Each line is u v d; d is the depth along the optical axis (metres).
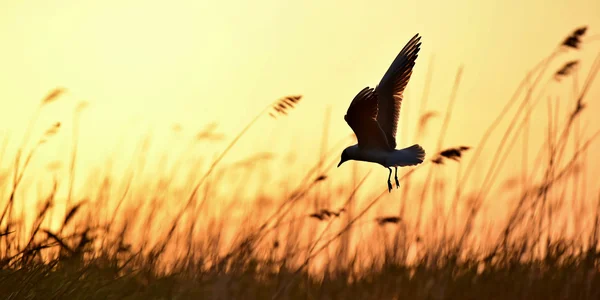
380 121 10.11
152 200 13.19
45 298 10.08
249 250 12.89
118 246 12.05
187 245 12.88
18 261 10.31
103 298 10.67
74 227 11.79
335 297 13.05
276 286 12.88
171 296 11.72
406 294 13.20
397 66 10.30
